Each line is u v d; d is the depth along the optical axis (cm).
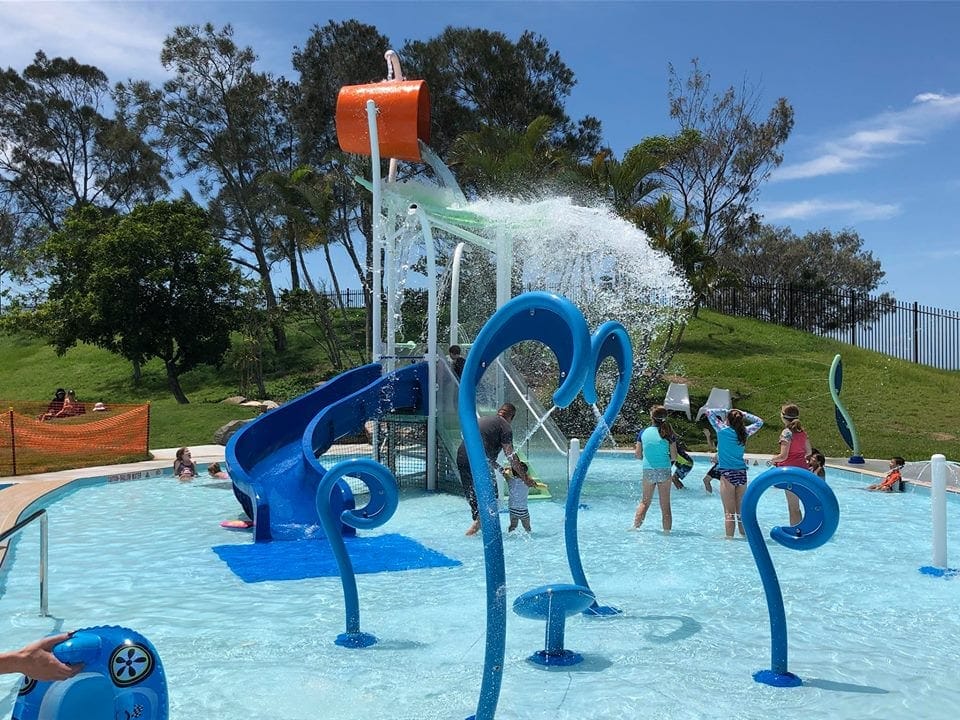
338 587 716
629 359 547
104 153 4972
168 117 4062
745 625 593
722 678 476
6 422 1862
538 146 2884
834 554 865
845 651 530
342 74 3591
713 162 4303
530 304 405
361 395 1273
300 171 3061
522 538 951
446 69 3756
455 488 1304
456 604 654
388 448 1402
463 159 2634
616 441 2061
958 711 430
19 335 4781
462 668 496
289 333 4153
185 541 938
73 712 270
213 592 700
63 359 4288
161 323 3181
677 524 1052
